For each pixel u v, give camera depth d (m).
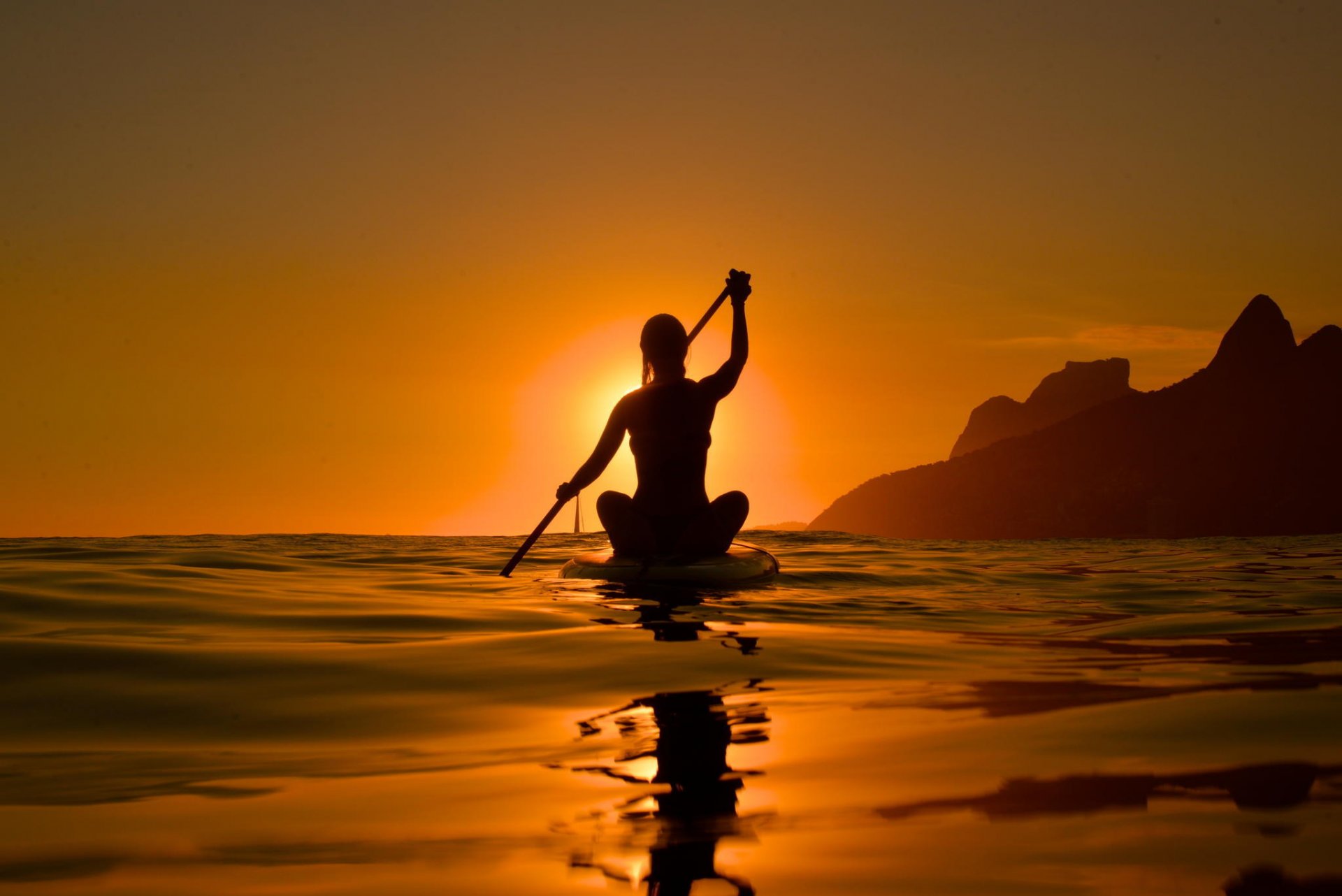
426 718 1.95
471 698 2.12
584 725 1.86
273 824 1.27
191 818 1.30
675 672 2.40
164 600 3.64
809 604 3.88
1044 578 5.41
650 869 1.07
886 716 1.88
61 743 1.77
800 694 2.13
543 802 1.35
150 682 2.24
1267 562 6.91
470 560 6.46
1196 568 6.25
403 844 1.18
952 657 2.65
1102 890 0.96
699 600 3.97
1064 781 1.37
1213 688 2.11
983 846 1.11
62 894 1.03
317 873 1.08
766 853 1.11
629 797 1.37
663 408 4.75
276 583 4.50
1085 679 2.28
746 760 1.56
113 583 4.03
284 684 2.24
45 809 1.35
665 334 4.78
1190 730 1.68
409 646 2.75
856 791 1.36
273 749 1.73
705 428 4.78
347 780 1.50
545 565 6.10
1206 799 1.26
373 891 1.02
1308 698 1.95
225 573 4.85
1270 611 3.83
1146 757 1.50
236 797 1.41
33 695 2.11
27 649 2.54
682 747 1.66
